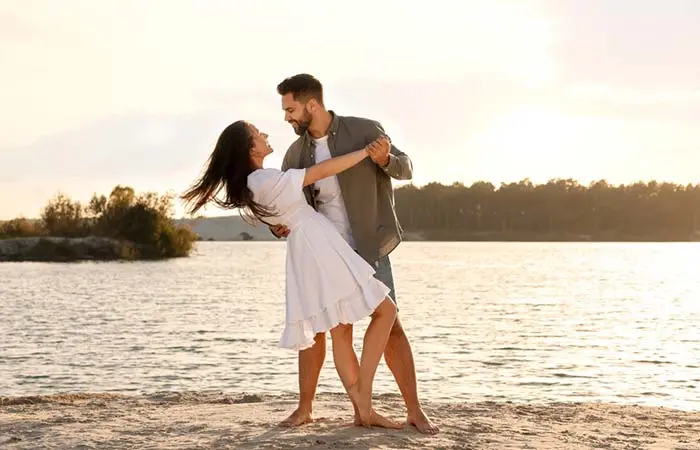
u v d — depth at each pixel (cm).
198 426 581
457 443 532
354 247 552
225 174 540
